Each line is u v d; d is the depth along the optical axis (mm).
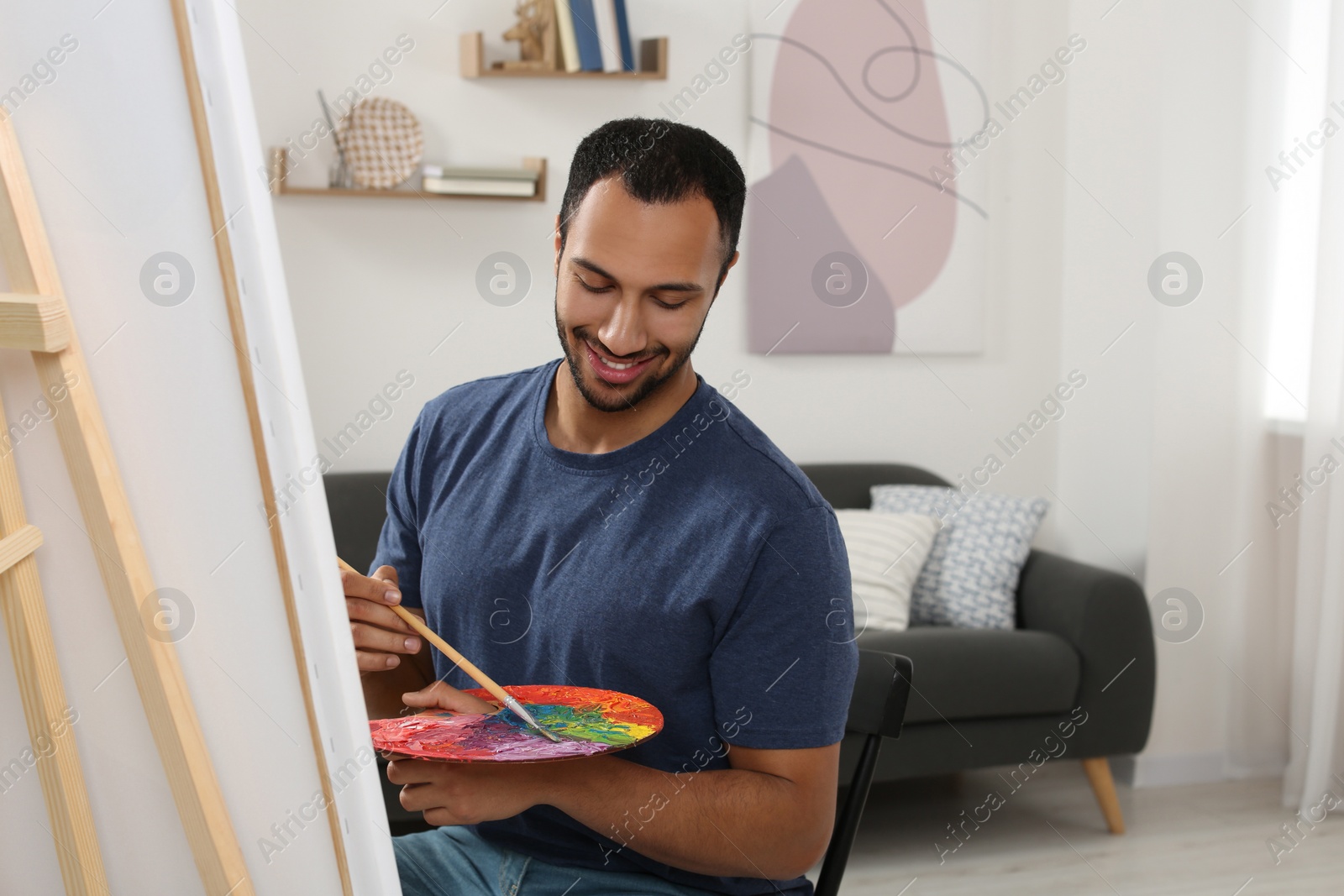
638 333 980
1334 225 2664
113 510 594
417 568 1272
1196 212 2893
